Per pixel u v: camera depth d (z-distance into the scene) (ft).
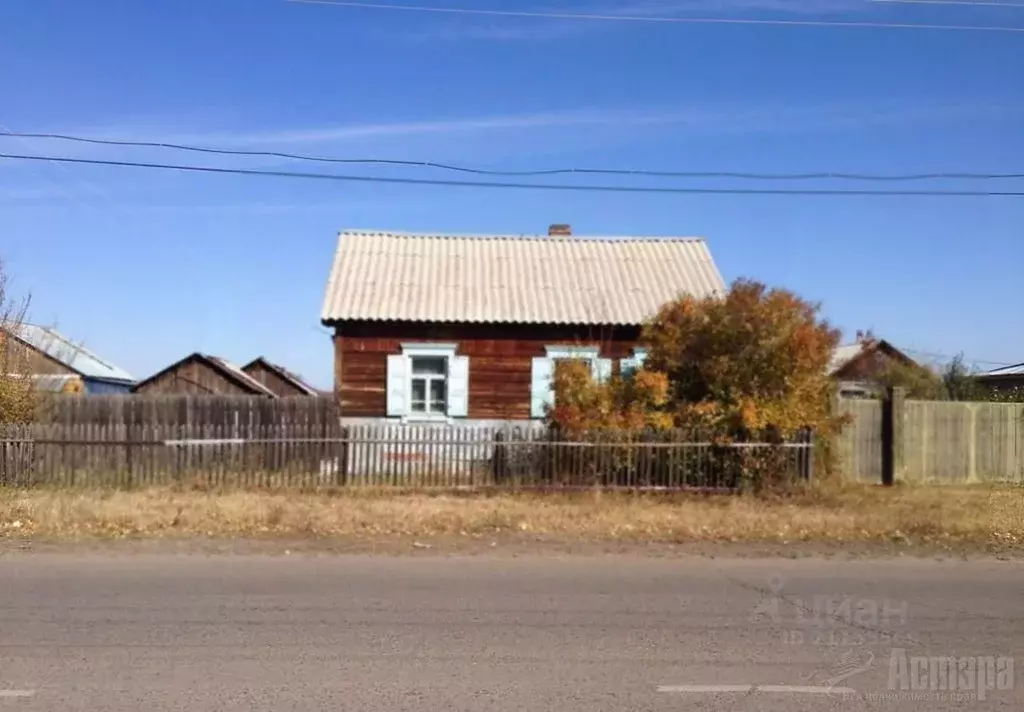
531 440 51.29
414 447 51.78
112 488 48.75
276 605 24.70
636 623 23.32
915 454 60.85
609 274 72.28
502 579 28.76
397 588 27.14
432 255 73.41
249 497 44.88
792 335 51.67
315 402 57.21
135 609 24.04
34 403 54.85
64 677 18.22
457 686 17.99
